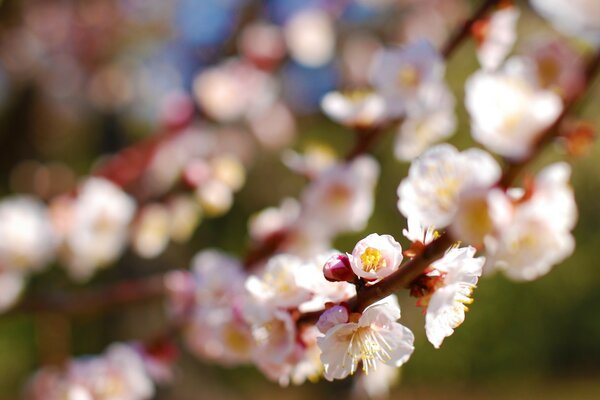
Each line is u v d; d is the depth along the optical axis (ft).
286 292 1.23
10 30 4.90
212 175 2.13
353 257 1.11
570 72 1.35
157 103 5.33
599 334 6.61
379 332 1.12
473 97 1.36
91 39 5.48
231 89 3.33
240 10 4.57
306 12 4.11
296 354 1.24
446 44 1.60
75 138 6.46
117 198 2.37
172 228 2.46
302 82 5.47
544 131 1.30
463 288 1.14
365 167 1.84
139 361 1.79
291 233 1.79
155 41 5.64
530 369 6.66
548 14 1.26
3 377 5.83
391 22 5.31
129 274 4.22
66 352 2.50
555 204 1.32
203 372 4.67
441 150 1.22
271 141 5.10
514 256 1.31
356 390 1.68
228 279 1.66
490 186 1.21
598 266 6.24
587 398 6.50
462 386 6.51
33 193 3.84
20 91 5.42
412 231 1.16
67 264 2.60
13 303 2.28
